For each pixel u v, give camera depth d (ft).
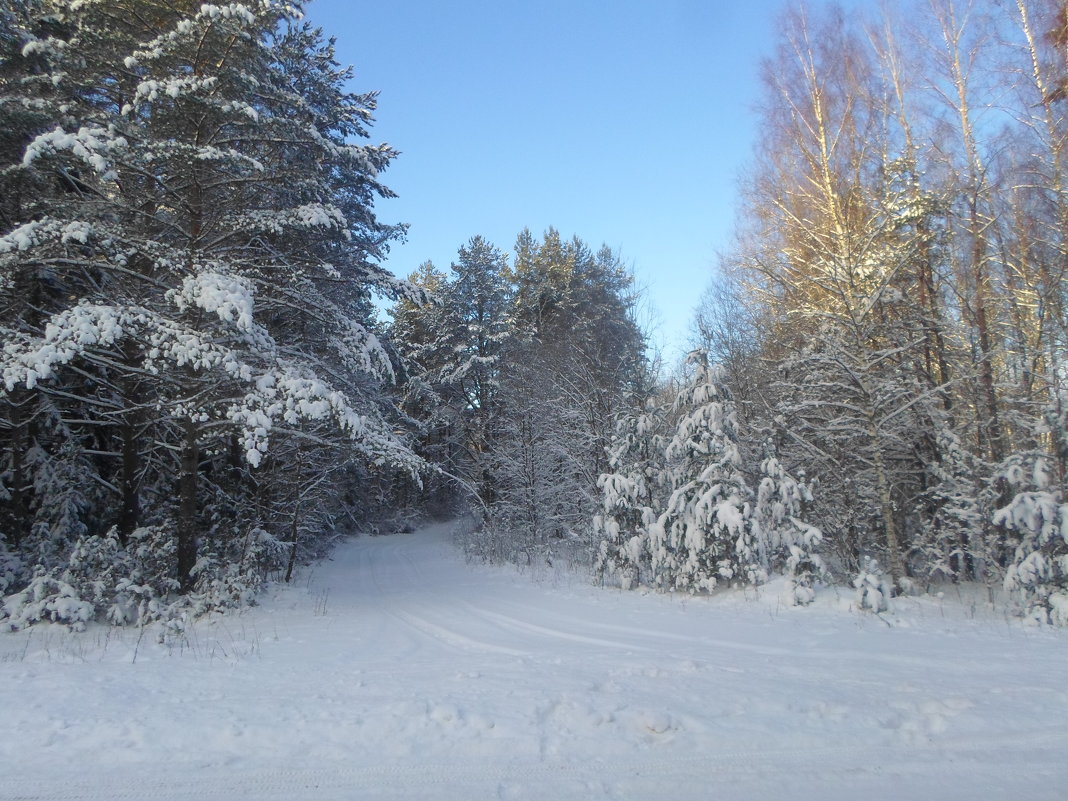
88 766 15.39
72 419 48.29
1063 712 18.15
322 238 49.42
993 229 44.86
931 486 47.16
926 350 46.98
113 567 37.24
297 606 43.29
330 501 74.84
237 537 52.31
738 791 13.98
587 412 71.92
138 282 41.75
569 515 75.77
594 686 20.90
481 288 112.98
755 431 51.24
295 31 58.39
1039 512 33.42
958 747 16.08
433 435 128.16
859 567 47.09
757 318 59.77
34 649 28.86
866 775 14.67
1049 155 42.68
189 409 39.11
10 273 36.27
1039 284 43.37
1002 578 38.40
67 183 41.63
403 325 125.80
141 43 38.37
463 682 21.75
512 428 89.30
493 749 16.21
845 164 46.42
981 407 45.68
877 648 26.99
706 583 41.86
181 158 36.99
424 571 71.20
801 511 47.78
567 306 112.06
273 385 36.35
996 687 20.59
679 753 15.97
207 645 30.27
